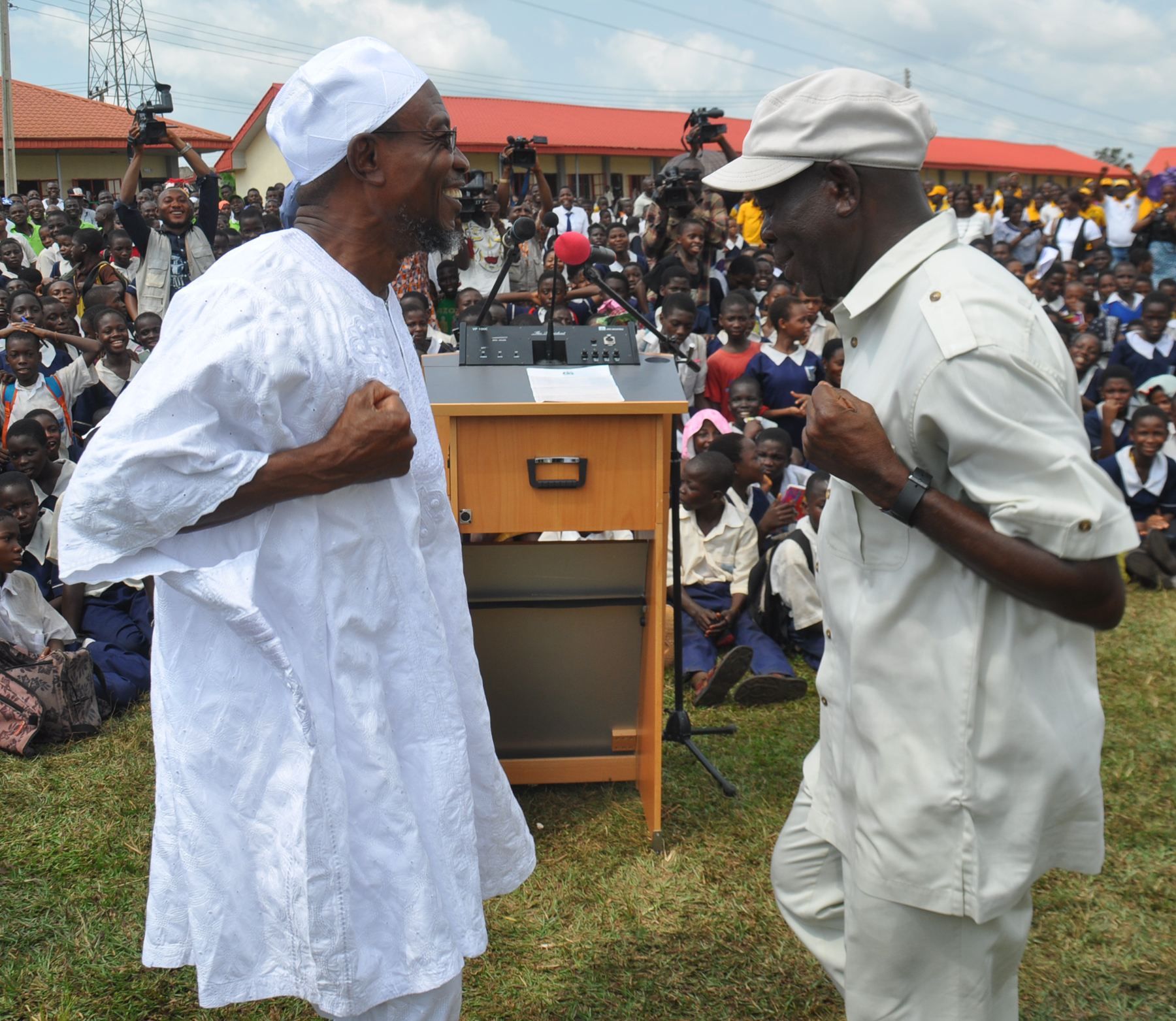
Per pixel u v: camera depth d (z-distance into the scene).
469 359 2.79
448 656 1.59
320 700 1.46
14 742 3.29
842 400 1.43
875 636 1.50
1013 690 1.43
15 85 26.86
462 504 2.62
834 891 1.86
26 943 2.41
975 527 1.36
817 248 1.55
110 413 1.36
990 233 12.69
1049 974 2.35
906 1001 1.56
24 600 3.73
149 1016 2.20
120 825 2.91
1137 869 2.71
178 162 27.64
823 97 1.49
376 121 1.47
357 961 1.46
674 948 2.41
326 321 1.47
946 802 1.45
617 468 2.64
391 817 1.48
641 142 30.52
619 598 2.89
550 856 2.77
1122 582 1.38
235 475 1.36
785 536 4.30
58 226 10.39
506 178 7.33
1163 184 11.71
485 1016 2.21
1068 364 1.41
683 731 3.21
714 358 5.93
